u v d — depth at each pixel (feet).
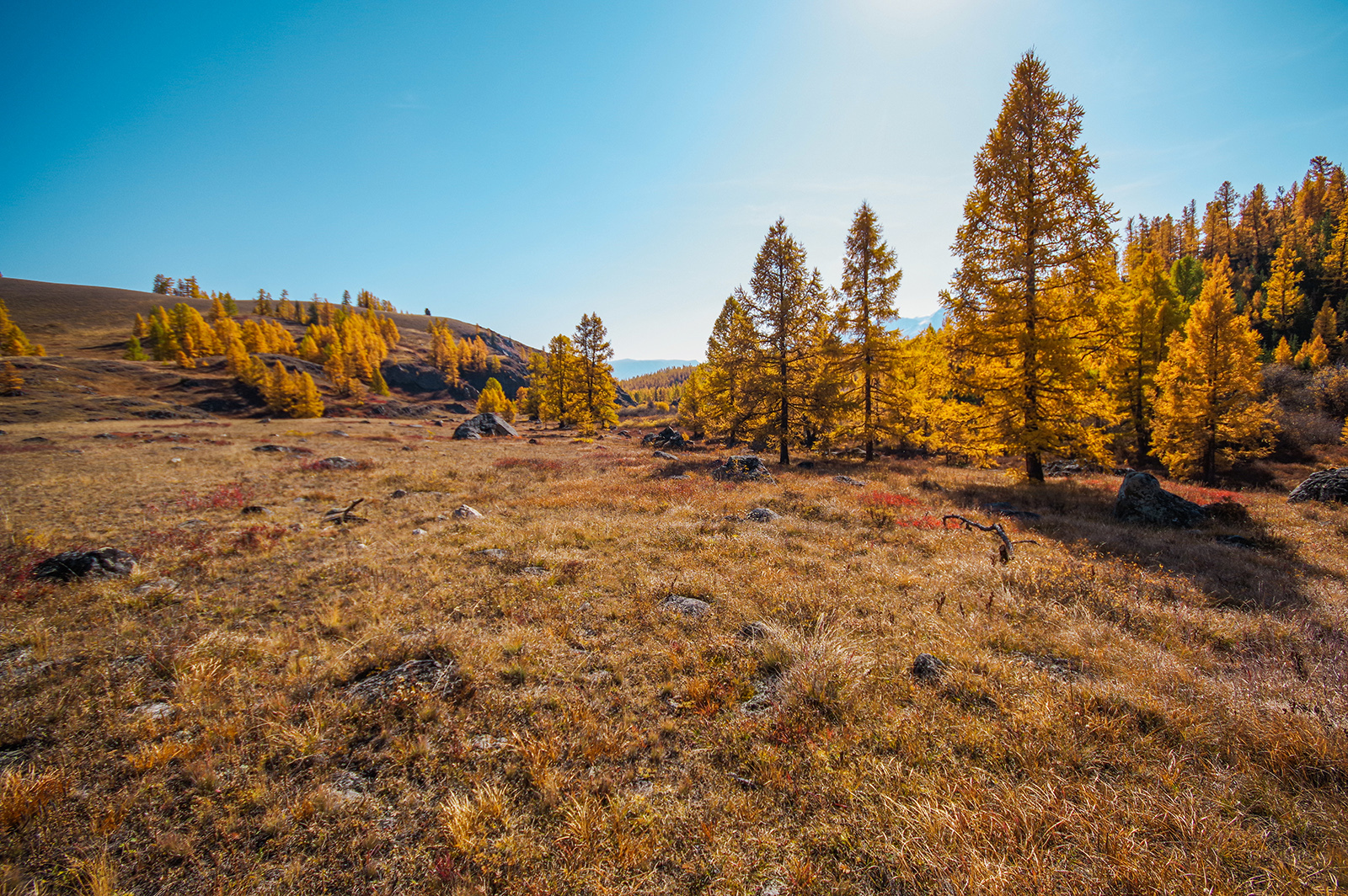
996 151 58.03
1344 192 267.59
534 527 37.76
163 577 26.76
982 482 62.23
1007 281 58.70
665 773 13.05
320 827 11.43
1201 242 289.33
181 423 169.27
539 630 20.92
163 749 13.44
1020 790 11.52
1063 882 9.16
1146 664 16.97
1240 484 85.35
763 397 85.30
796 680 16.58
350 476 62.69
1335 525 37.55
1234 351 85.87
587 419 153.58
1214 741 12.84
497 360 513.04
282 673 17.80
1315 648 18.12
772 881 10.05
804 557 30.22
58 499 44.39
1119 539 34.04
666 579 26.68
